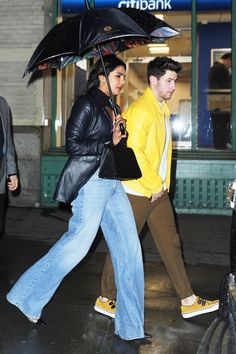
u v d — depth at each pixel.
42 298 4.04
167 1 8.75
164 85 4.17
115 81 3.92
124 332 3.90
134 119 4.06
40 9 8.52
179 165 8.38
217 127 8.65
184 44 8.74
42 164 8.62
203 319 4.33
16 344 3.84
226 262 6.06
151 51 8.77
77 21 3.72
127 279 3.89
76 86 8.77
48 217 8.08
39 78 8.55
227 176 8.30
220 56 8.66
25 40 8.58
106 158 3.77
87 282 5.28
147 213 4.24
